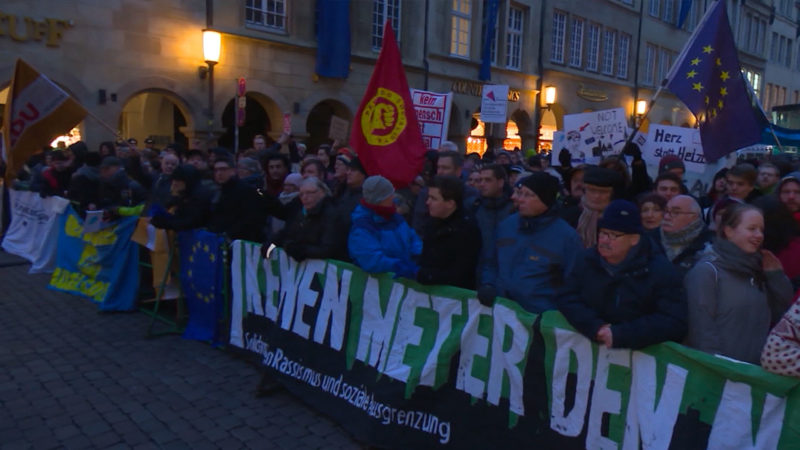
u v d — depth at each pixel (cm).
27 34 977
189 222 536
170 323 590
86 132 1059
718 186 621
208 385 453
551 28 2106
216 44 1182
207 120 1217
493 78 1897
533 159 751
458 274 342
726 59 485
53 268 812
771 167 547
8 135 696
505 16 1914
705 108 485
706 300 264
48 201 819
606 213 266
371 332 383
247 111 1565
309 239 427
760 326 265
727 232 269
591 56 2361
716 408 238
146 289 646
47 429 383
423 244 354
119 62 1088
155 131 1430
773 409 224
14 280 766
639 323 256
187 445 365
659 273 260
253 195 533
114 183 731
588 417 280
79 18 1034
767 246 344
